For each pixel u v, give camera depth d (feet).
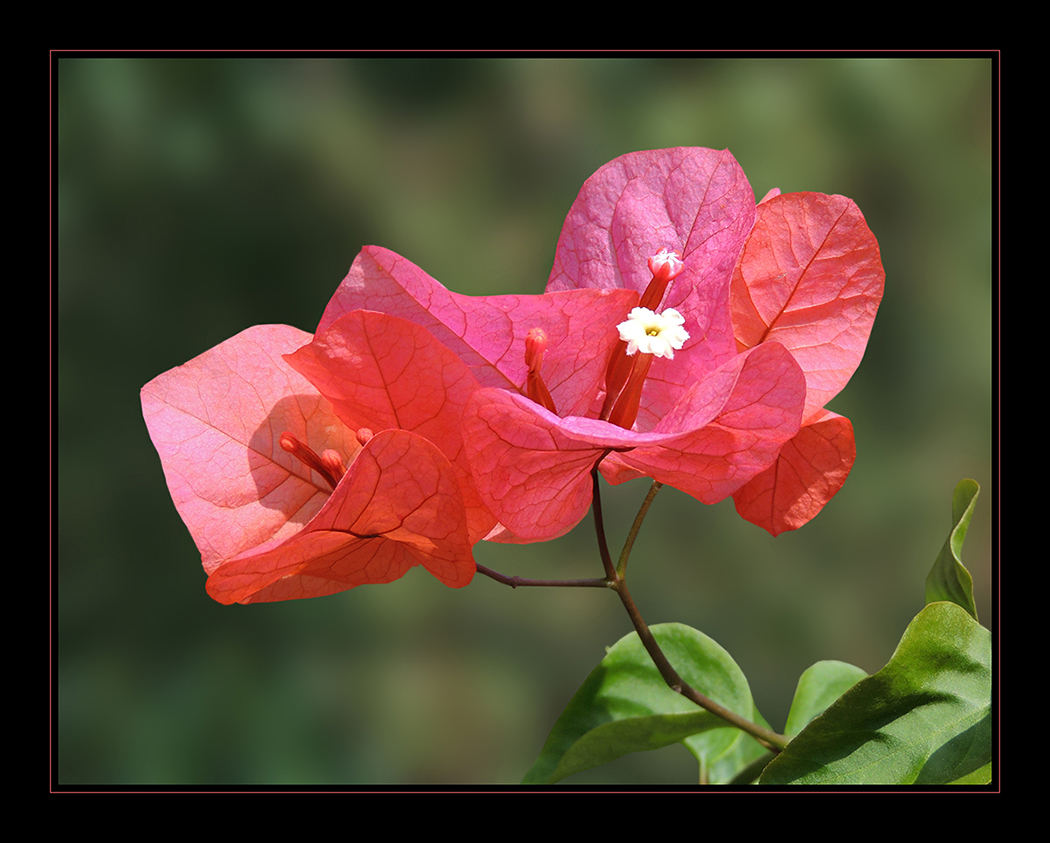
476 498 1.65
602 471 1.69
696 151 1.70
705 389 1.63
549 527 1.66
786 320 1.69
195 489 1.66
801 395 1.62
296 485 1.67
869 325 1.69
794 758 1.65
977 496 1.71
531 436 1.62
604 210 1.71
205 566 1.65
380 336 1.61
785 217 1.69
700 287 1.69
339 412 1.65
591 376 1.67
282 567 1.63
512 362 1.66
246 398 1.67
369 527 1.64
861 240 1.68
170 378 1.67
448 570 1.66
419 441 1.61
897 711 1.64
